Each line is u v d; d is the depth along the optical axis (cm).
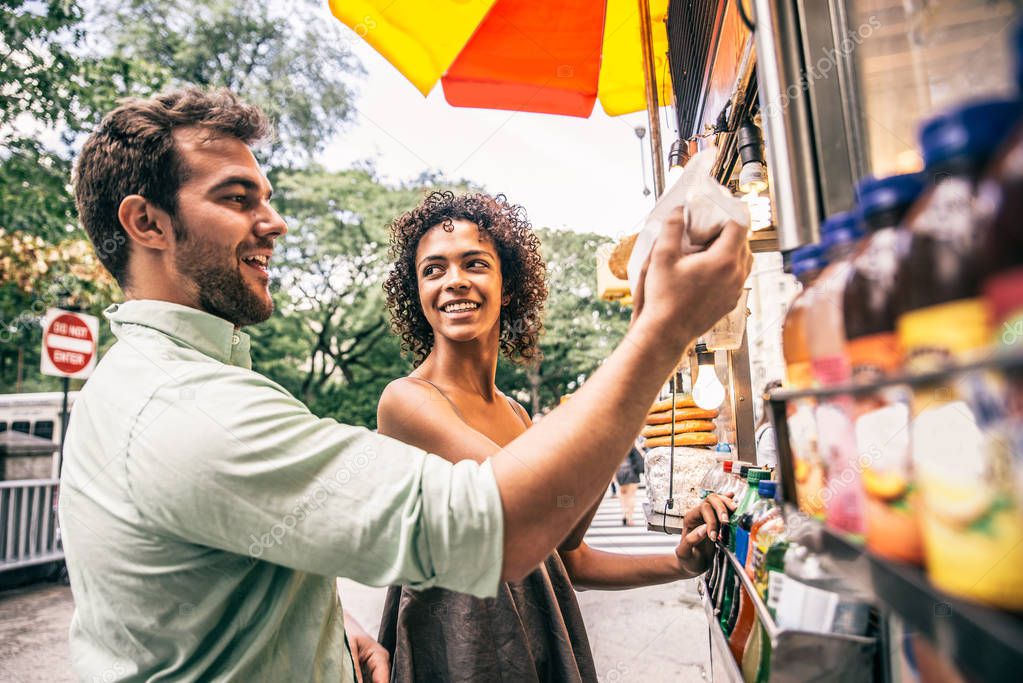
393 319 161
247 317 94
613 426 66
